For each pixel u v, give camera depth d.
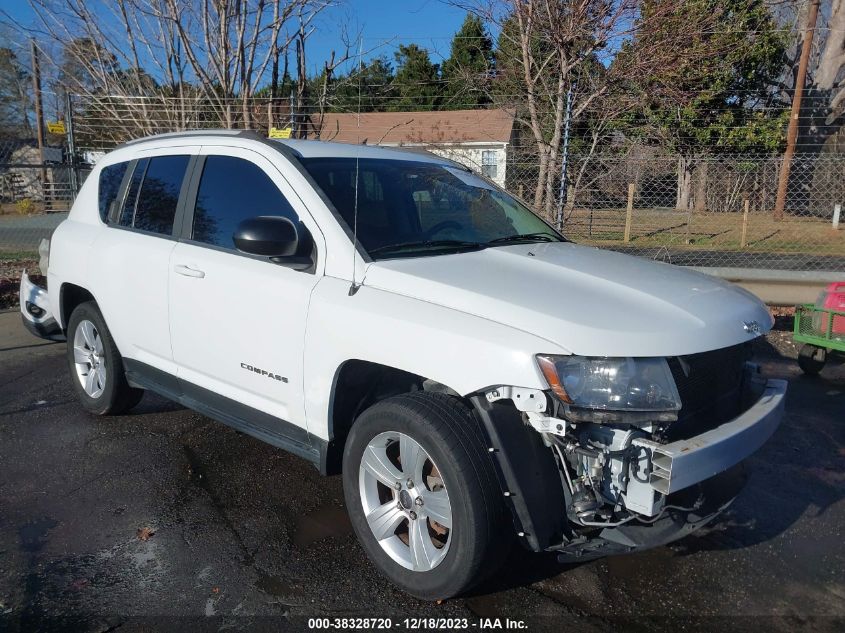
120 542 3.55
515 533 2.90
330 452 3.46
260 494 4.09
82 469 4.38
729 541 3.64
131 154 4.86
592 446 2.76
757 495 4.16
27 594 3.10
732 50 11.43
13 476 4.26
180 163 4.38
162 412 5.38
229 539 3.60
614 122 10.23
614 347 2.70
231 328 3.78
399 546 3.18
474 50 10.68
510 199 4.66
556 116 8.98
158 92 12.99
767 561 3.46
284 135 9.57
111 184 4.95
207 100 12.30
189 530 3.68
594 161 9.34
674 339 2.81
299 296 3.44
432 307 3.01
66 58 12.89
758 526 3.80
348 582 3.24
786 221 17.67
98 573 3.28
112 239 4.67
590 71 9.11
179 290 4.07
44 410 5.39
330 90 12.03
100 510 3.87
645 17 8.73
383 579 3.26
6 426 5.05
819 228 17.28
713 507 3.13
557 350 2.69
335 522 3.79
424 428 2.89
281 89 12.61
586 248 4.06
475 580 2.91
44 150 25.36
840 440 5.00
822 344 6.32
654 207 15.66
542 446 2.86
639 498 2.69
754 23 12.84
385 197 3.80
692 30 8.97
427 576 2.98
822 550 3.56
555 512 2.85
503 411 2.83
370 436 3.17
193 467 4.43
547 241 4.15
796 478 4.38
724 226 16.95
